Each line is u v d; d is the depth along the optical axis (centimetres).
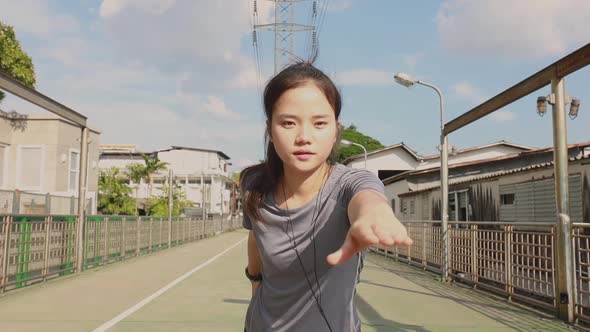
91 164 2612
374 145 5709
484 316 664
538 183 1342
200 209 5109
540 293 690
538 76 673
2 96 2216
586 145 1725
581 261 677
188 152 6838
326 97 134
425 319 647
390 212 92
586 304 624
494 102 790
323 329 150
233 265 1416
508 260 785
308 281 147
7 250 852
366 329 589
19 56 2222
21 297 810
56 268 1061
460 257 992
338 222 137
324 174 143
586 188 1160
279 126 134
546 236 675
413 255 1428
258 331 162
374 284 998
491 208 1599
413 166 3778
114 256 1502
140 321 630
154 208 4741
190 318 650
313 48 145
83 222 1192
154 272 1216
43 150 2264
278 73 139
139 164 5353
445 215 1060
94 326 599
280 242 145
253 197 149
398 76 1109
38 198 1050
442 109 1060
